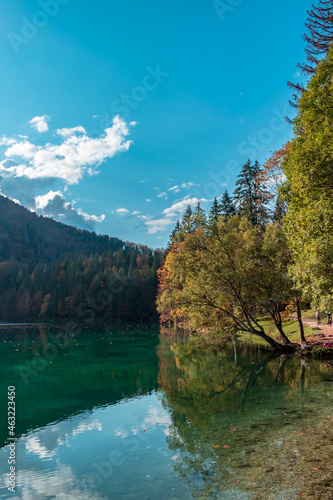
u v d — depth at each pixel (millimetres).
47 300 106750
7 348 33688
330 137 11008
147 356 26422
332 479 5883
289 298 22672
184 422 10492
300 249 11867
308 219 10625
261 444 7945
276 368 18375
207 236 23594
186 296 23297
